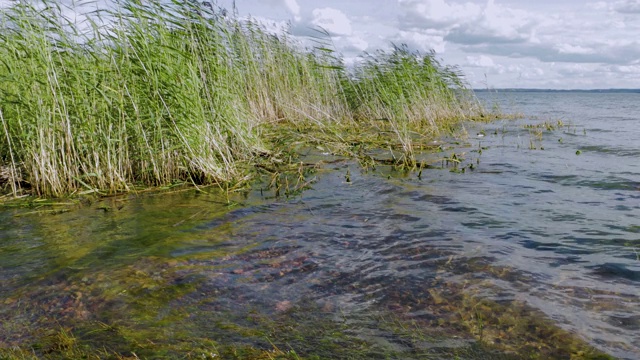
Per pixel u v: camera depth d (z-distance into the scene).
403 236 4.07
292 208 5.10
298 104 12.52
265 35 12.66
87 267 3.44
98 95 6.06
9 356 2.33
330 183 6.32
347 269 3.38
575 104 36.78
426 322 2.63
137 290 3.06
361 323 2.63
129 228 4.42
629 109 26.75
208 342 2.45
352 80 14.34
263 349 2.38
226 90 7.12
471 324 2.60
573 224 4.36
